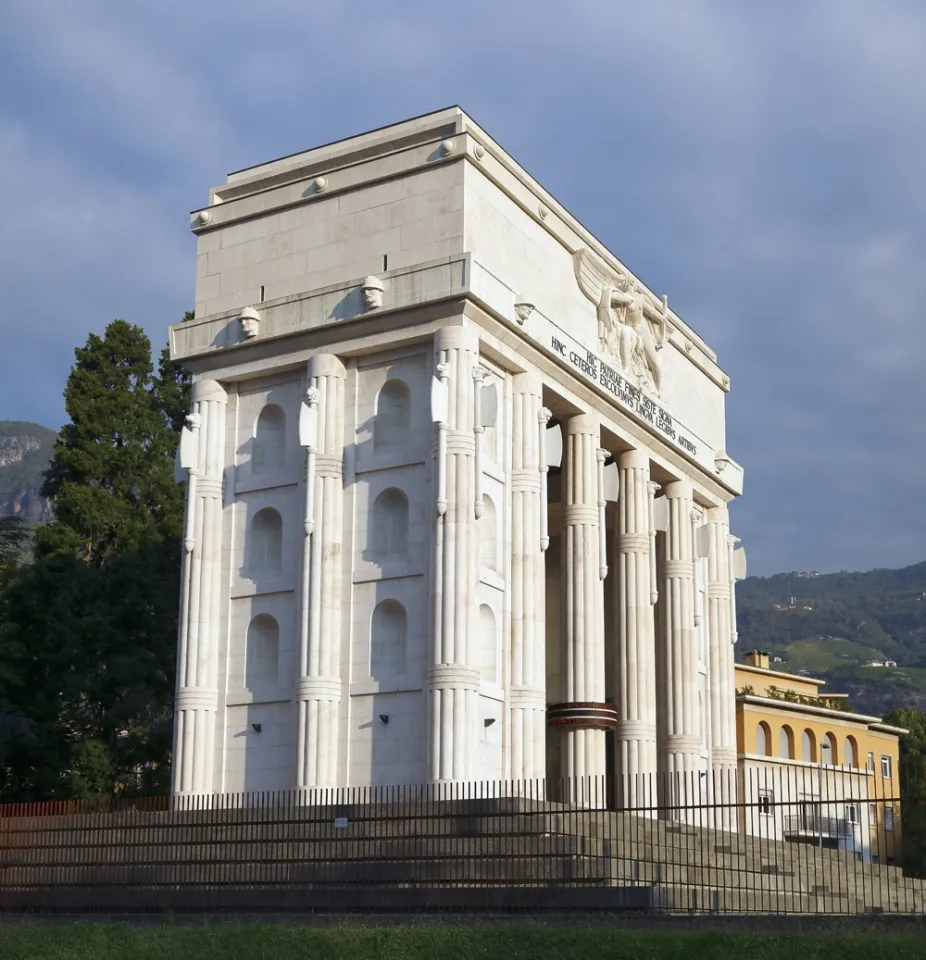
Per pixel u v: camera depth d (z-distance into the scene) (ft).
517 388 161.89
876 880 140.05
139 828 135.54
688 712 195.62
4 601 219.82
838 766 274.16
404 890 109.19
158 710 219.61
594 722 165.89
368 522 154.92
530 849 112.98
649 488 188.85
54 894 130.00
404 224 159.43
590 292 179.52
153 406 257.55
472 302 150.61
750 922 90.74
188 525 163.53
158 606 224.94
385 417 157.58
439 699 142.41
